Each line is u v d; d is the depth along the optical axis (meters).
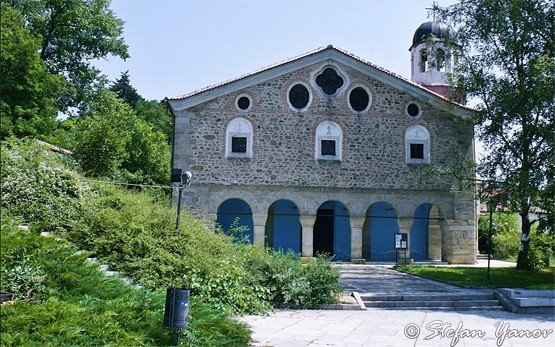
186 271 11.89
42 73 29.61
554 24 20.34
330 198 25.38
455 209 26.28
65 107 36.97
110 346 6.59
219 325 8.84
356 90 26.09
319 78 25.94
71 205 12.73
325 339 9.65
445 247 26.36
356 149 25.78
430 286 17.47
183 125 24.91
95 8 36.16
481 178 22.03
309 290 13.77
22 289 7.73
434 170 23.09
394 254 28.62
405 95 26.33
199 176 24.70
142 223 12.62
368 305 14.52
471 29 22.59
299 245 28.30
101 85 37.19
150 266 11.59
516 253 34.12
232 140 25.12
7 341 5.85
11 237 8.22
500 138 21.77
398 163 25.97
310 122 25.59
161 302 9.04
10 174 12.45
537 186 19.00
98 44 36.66
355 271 22.39
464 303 14.89
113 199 13.60
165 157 36.03
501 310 14.62
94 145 26.34
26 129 27.42
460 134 26.45
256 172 25.02
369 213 28.98
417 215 29.11
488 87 21.45
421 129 26.30
